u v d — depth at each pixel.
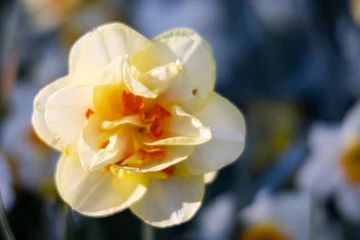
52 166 0.86
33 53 1.09
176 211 0.69
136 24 1.18
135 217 0.78
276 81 1.08
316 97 1.06
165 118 0.68
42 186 0.84
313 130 0.91
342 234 0.86
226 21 1.11
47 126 0.68
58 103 0.68
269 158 0.94
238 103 1.07
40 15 1.13
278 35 1.12
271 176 0.82
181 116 0.68
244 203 0.82
